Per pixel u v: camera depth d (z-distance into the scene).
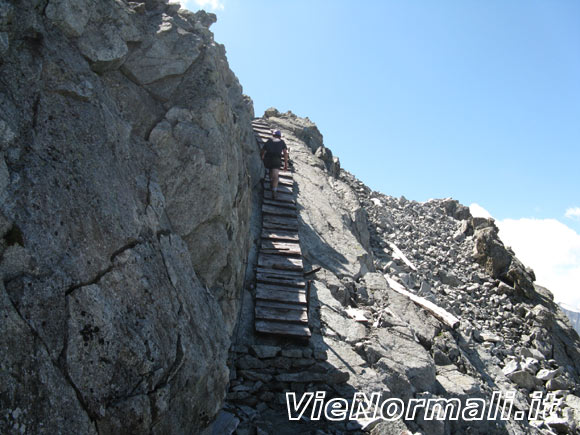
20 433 2.55
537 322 14.48
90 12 4.54
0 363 2.56
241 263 7.80
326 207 14.21
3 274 2.81
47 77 3.73
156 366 3.68
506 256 17.06
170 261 4.57
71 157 3.64
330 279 10.55
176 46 6.02
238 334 7.64
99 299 3.39
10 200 2.99
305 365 7.39
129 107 5.22
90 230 3.54
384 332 9.12
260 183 13.05
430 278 15.08
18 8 3.66
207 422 4.54
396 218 19.06
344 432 6.25
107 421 3.16
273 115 22.95
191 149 5.65
